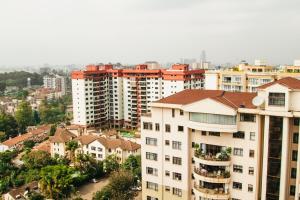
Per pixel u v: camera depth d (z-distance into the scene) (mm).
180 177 59969
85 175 112938
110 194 90688
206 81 109938
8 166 127062
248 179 54469
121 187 91188
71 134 152750
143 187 64438
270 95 51156
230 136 55219
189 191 59781
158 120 61031
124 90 195625
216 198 55250
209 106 54469
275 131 51719
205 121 55406
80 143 135500
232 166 55688
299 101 50031
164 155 61219
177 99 61250
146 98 186875
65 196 93188
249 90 102438
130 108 194000
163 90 178250
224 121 53875
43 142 166375
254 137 53344
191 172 59469
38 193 101250
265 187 52906
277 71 116188
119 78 195125
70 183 98688
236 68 126562
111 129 194875
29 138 172500
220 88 107500
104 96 196250
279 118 51281
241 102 56500
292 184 52406
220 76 107188
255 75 100750
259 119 52531
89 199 98438
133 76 189375
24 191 103375
